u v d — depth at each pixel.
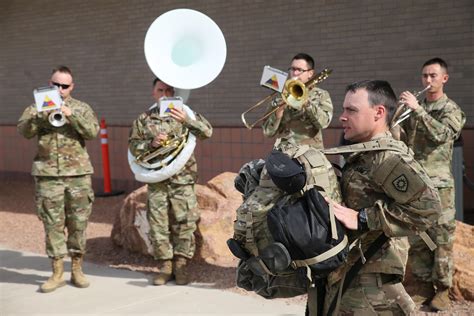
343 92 7.93
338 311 2.50
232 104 9.03
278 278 2.46
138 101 10.09
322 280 2.55
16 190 10.92
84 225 5.30
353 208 2.43
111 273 5.75
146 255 6.25
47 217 5.17
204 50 5.32
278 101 4.82
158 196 5.29
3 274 5.82
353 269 2.44
